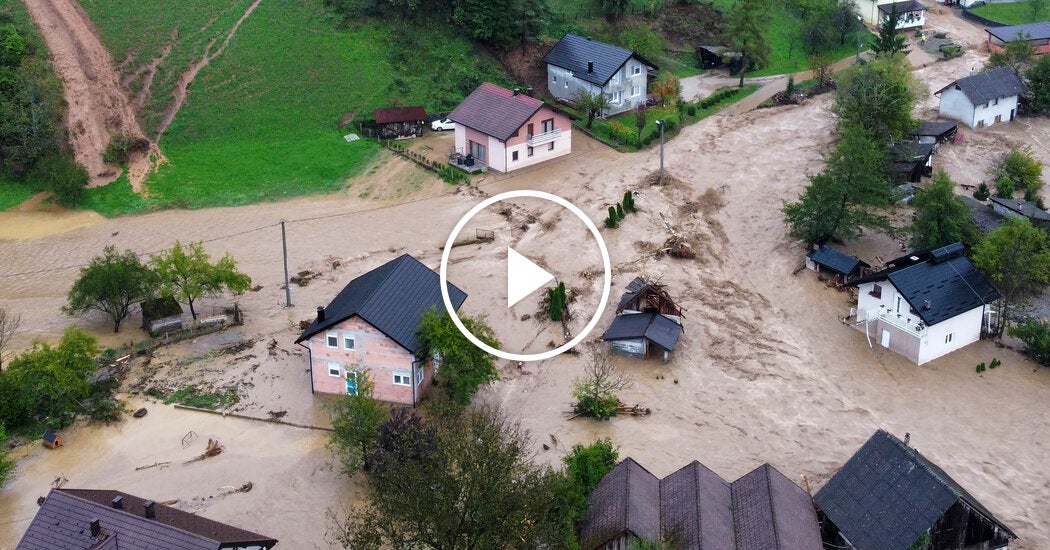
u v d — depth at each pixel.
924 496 42.84
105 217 81.25
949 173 89.12
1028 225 64.44
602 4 115.69
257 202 84.06
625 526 41.59
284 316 66.56
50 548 39.78
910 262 65.38
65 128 87.75
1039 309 68.06
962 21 137.50
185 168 87.62
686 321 66.25
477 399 57.53
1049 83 102.00
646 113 101.69
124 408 56.38
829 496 45.56
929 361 62.41
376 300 55.22
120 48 96.50
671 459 52.69
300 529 47.16
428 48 103.38
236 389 58.28
